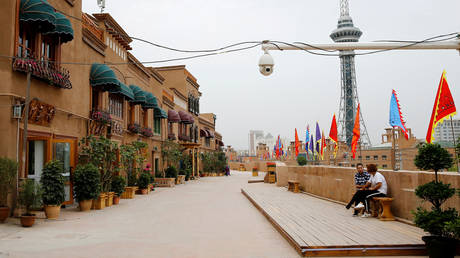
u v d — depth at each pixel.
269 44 9.16
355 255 6.93
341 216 10.89
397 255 6.94
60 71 13.14
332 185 15.44
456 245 6.27
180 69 41.66
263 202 14.85
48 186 10.97
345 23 162.38
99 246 7.66
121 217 11.79
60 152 13.43
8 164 9.96
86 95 15.87
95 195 13.05
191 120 39.00
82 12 16.97
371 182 10.83
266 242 8.20
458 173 8.34
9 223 9.92
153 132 27.66
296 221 9.95
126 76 21.62
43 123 12.29
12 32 10.70
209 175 48.31
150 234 9.04
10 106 10.59
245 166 79.94
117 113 20.16
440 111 11.20
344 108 129.88
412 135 26.09
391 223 9.59
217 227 10.12
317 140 33.56
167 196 19.62
